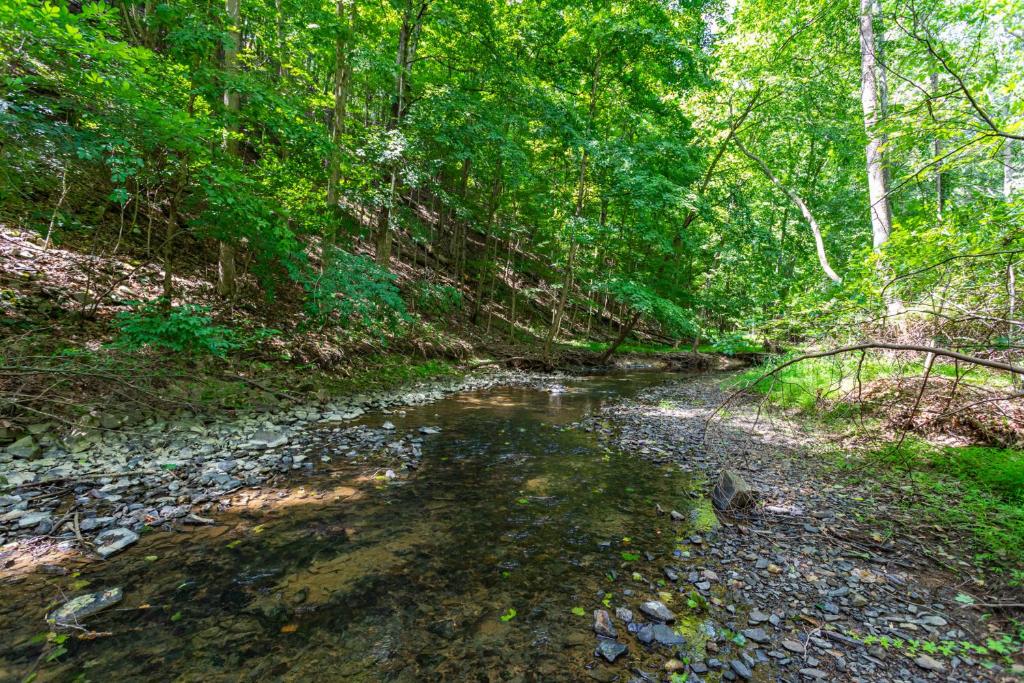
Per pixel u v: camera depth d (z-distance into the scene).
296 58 10.43
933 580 3.53
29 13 4.52
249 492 4.90
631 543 4.15
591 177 18.94
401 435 7.47
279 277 11.84
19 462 4.90
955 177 11.48
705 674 2.53
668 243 17.55
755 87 16.77
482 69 15.72
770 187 23.28
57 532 3.77
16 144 5.44
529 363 17.83
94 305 7.59
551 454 6.92
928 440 6.66
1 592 2.98
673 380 17.06
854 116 16.34
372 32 13.36
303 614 2.97
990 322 4.84
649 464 6.55
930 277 5.25
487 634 2.85
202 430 6.68
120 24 9.57
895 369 7.95
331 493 5.00
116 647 2.58
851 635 2.89
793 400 10.48
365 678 2.44
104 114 5.79
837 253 19.12
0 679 2.28
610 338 26.75
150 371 6.91
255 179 8.88
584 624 2.99
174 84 7.69
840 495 5.29
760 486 5.63
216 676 2.40
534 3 17.08
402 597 3.21
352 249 16.38
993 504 4.62
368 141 12.16
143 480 4.93
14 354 5.89
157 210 11.24
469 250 25.06
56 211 8.23
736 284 19.23
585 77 19.36
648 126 19.84
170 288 7.57
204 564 3.50
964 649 2.77
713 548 4.07
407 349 14.16
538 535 4.27
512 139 16.78
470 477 5.77
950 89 5.10
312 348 10.91
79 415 6.02
